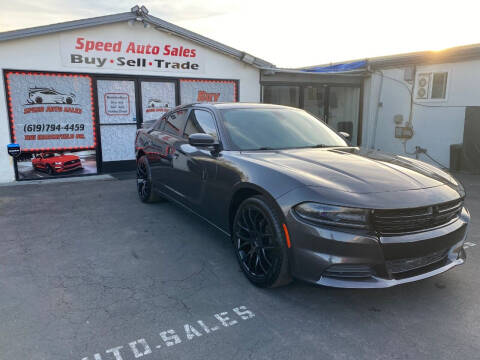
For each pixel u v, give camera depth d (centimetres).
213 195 363
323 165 307
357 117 1145
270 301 288
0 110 698
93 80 778
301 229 257
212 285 313
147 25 791
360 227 247
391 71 1035
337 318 266
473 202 600
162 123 530
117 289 305
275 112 437
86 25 735
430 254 266
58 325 254
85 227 461
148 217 504
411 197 260
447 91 912
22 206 554
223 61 914
